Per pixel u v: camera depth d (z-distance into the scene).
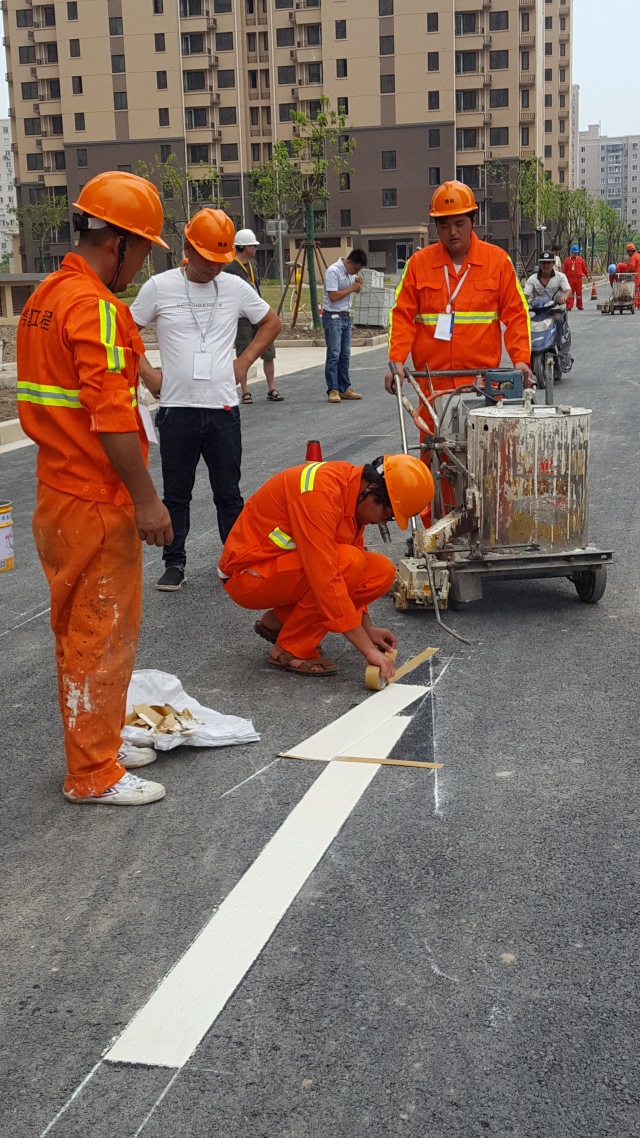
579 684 4.55
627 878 3.05
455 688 4.55
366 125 76.38
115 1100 2.28
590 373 15.29
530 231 80.81
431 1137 2.15
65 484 3.42
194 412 6.06
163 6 75.69
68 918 2.95
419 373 5.98
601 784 3.63
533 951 2.73
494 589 6.06
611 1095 2.24
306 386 15.75
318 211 78.19
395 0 74.19
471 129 77.31
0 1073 2.37
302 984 2.63
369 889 3.04
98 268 3.39
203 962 2.73
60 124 80.06
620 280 28.27
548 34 111.38
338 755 3.92
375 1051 2.39
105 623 3.54
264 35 78.31
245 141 79.12
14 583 6.61
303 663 4.81
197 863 3.21
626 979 2.61
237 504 6.36
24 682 4.87
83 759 3.60
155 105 77.38
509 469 5.34
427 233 77.62
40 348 3.33
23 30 78.88
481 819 3.42
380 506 4.55
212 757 3.97
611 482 8.46
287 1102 2.26
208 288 6.04
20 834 3.44
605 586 5.83
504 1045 2.39
